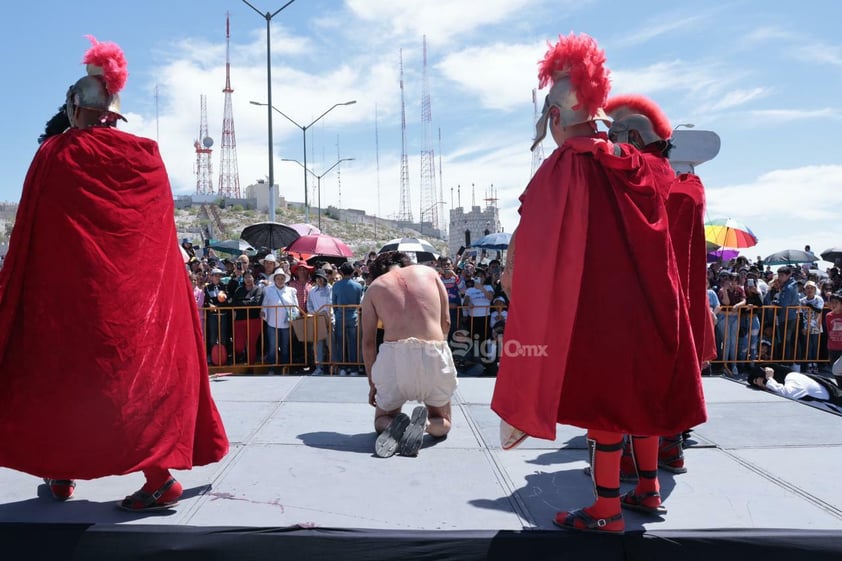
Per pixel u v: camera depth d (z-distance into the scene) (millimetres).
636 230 2648
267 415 5066
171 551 2709
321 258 16469
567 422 2701
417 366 4453
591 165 2744
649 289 2631
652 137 3406
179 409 3045
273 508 3154
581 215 2686
